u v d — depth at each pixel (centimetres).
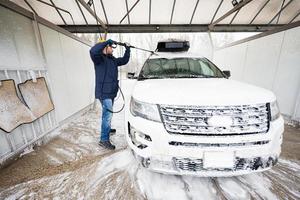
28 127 225
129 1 481
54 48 299
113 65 218
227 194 143
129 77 279
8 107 190
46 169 182
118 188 151
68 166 188
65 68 337
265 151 123
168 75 224
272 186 152
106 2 481
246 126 122
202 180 160
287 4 495
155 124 128
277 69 354
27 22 230
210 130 120
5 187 155
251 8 525
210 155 119
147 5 502
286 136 264
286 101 331
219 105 123
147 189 149
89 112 446
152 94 141
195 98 128
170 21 591
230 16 567
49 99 268
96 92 217
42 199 141
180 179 161
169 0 482
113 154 211
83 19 561
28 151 221
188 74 225
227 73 251
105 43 199
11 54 200
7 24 196
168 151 123
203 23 616
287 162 191
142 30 623
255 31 647
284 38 335
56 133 287
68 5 476
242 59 489
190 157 121
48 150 226
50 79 280
